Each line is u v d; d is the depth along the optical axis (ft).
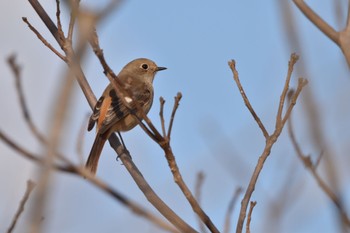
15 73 20.30
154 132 25.23
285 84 26.18
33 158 18.39
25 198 26.22
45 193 14.44
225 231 26.78
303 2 23.72
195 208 24.62
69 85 14.93
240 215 25.57
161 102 25.53
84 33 15.94
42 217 14.61
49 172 14.53
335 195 19.86
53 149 14.73
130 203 18.17
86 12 16.16
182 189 24.85
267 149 26.23
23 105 19.86
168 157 24.97
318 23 23.47
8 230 25.99
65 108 14.87
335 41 23.30
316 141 20.47
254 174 26.13
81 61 15.69
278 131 26.27
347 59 22.66
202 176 29.45
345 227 19.45
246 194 25.89
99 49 25.13
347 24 23.49
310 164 22.65
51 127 14.76
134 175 34.68
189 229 24.30
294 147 24.53
